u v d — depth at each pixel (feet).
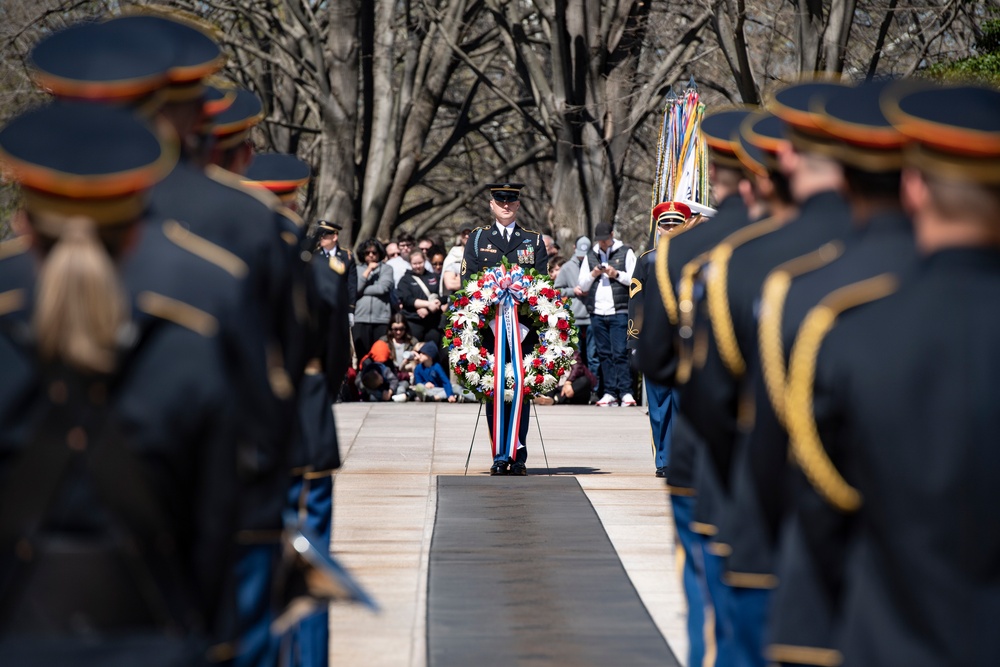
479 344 108.78
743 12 176.86
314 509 57.21
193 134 40.40
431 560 78.02
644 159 331.16
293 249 43.24
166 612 28.27
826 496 28.22
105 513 27.94
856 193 32.60
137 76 33.65
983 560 25.52
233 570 29.86
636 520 90.43
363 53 289.33
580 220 255.50
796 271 32.07
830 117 32.50
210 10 279.28
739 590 39.78
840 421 27.68
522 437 109.50
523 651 60.08
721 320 40.86
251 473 35.73
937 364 26.02
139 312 28.30
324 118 273.54
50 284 27.22
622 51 254.47
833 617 29.50
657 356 54.65
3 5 267.80
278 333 41.50
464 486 103.30
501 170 314.96
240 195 40.19
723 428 41.93
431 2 283.79
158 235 29.91
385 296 168.45
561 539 84.07
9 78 266.36
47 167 27.68
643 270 101.50
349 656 59.67
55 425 27.66
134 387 28.04
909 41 193.26
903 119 26.68
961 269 26.37
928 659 25.81
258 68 322.14
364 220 285.43
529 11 278.67
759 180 45.29
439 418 147.23
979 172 26.04
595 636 62.64
